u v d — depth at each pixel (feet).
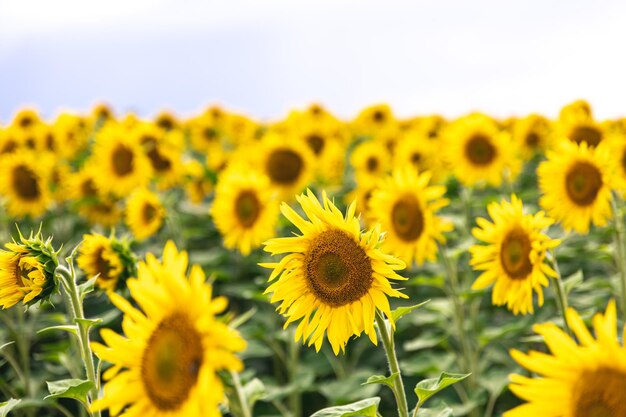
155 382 8.25
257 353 23.29
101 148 30.55
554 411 7.59
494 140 29.22
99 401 8.58
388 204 20.58
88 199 32.89
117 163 30.32
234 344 7.43
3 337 24.98
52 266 12.36
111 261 15.84
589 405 7.50
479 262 16.57
